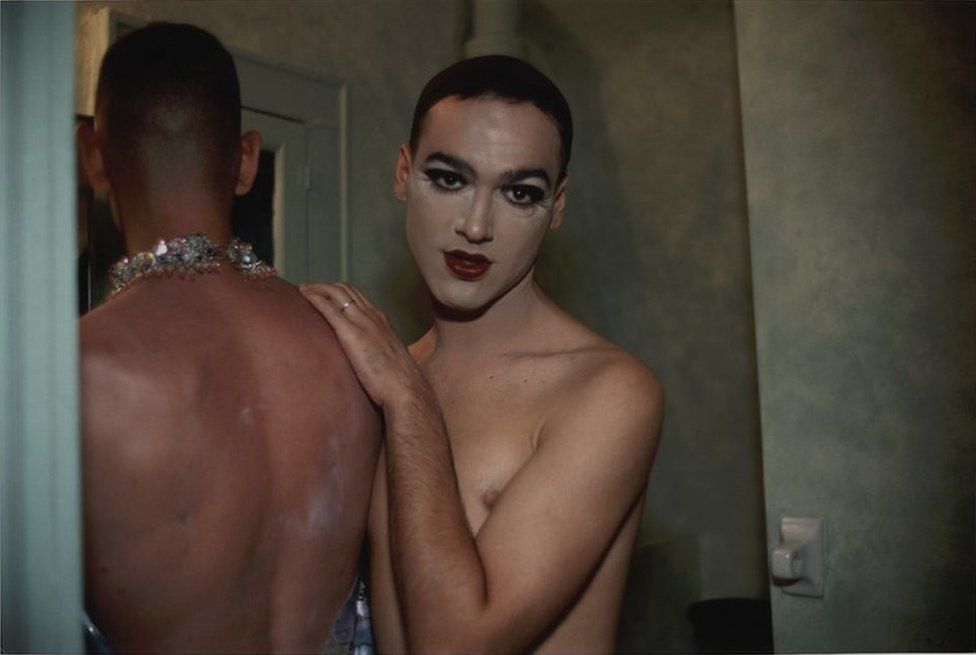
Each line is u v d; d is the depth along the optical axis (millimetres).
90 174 733
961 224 1035
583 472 739
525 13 2104
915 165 1065
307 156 1564
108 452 599
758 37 1191
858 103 1107
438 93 815
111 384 605
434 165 805
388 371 741
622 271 2344
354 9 1636
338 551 715
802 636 1138
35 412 588
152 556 610
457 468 830
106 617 627
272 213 1541
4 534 595
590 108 2303
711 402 2311
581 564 718
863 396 1101
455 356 909
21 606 590
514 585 682
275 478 663
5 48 613
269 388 675
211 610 627
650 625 2139
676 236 2311
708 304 2301
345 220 1613
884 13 1092
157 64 703
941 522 1040
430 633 667
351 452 727
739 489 2289
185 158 702
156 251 682
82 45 1298
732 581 2287
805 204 1149
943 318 1044
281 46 1521
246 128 1481
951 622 1031
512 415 831
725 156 2256
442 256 826
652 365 2355
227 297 691
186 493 615
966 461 1026
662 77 2275
